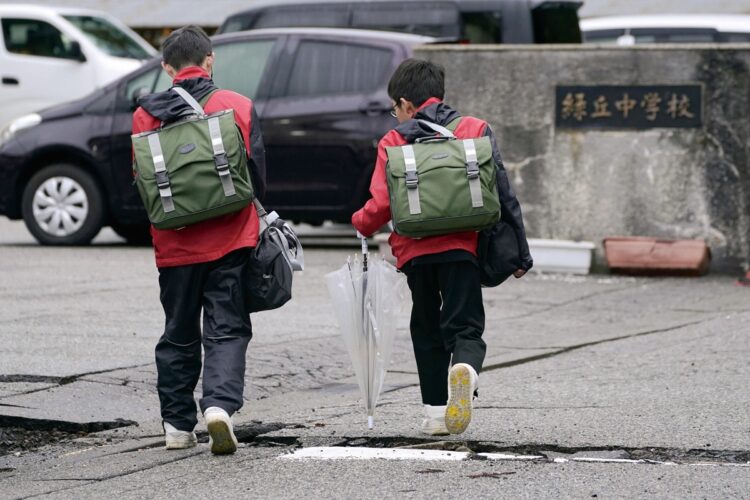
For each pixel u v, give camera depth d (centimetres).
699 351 2003
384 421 1530
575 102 2981
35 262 3075
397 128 1394
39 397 1648
